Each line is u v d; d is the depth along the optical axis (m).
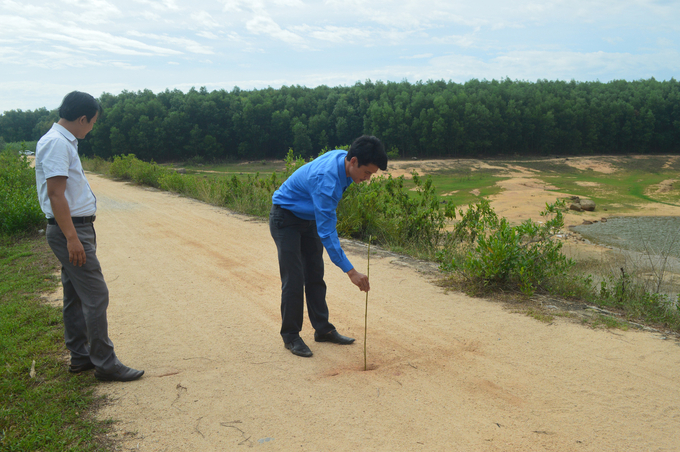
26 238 8.09
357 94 105.88
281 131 97.25
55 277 5.45
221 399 2.66
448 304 4.32
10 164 15.98
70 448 2.22
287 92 115.06
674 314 4.01
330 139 100.31
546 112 95.44
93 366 3.07
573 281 4.91
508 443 2.18
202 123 97.31
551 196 33.41
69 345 2.98
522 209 27.59
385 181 9.11
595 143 96.12
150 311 4.25
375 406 2.55
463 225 7.37
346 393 2.71
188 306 4.38
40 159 2.59
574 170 72.31
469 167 72.00
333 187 2.94
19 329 3.75
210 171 74.94
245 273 5.57
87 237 2.76
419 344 3.41
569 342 3.39
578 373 2.89
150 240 7.67
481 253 4.94
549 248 4.92
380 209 8.23
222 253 6.67
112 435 2.32
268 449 2.18
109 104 105.75
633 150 99.81
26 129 122.81
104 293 2.84
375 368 3.04
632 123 98.12
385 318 3.98
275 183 11.61
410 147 89.38
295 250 3.27
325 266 5.87
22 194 9.88
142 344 3.49
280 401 2.63
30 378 2.93
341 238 7.84
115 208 11.73
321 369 3.04
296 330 3.39
